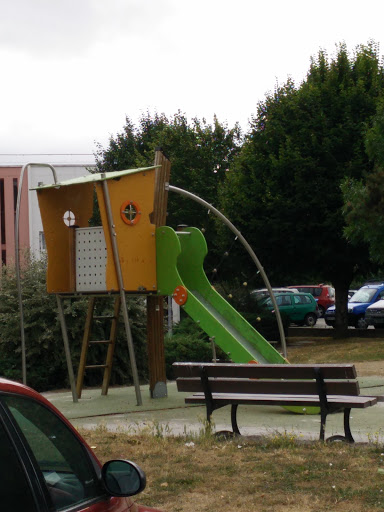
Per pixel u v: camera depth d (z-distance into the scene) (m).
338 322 29.83
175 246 12.85
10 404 2.90
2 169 50.53
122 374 16.98
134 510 3.55
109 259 12.40
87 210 13.87
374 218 21.83
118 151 44.84
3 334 16.38
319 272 29.12
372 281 53.19
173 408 12.03
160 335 13.43
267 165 27.89
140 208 12.77
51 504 2.90
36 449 2.95
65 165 50.56
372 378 15.12
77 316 16.45
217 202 33.50
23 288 16.70
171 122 38.69
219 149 36.09
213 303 13.65
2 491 2.70
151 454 7.94
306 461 7.35
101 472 3.32
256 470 7.12
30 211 50.62
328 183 26.70
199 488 6.63
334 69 28.67
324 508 6.00
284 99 28.56
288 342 29.16
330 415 10.80
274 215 27.16
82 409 12.21
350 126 26.94
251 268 29.25
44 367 16.62
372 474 6.84
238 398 8.83
